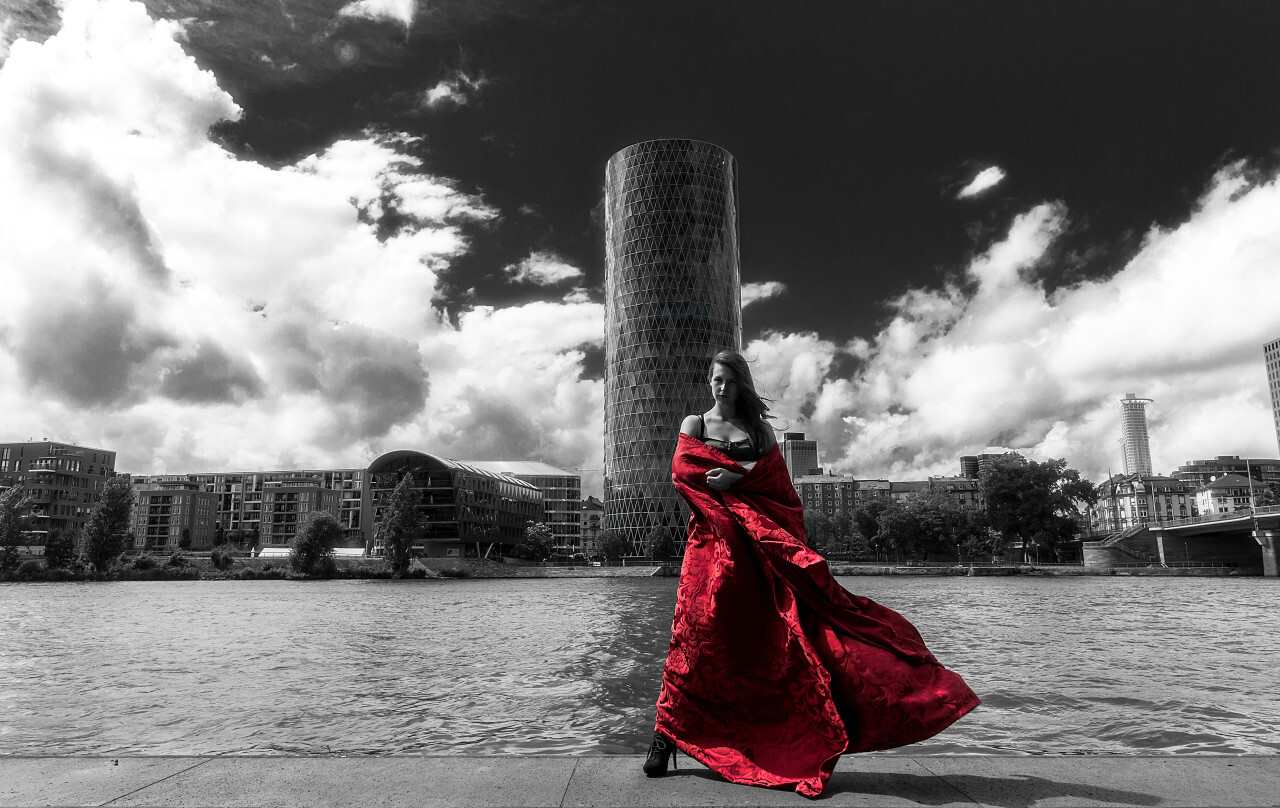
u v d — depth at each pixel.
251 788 4.30
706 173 181.38
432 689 13.38
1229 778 4.44
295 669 16.58
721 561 4.78
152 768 4.73
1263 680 13.45
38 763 4.86
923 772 4.68
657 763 4.65
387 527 128.25
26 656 19.84
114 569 122.25
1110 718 9.89
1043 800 4.05
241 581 118.94
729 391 5.16
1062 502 128.75
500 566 139.50
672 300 175.62
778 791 4.28
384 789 4.29
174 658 19.14
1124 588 72.88
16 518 118.69
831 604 4.59
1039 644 20.41
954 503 142.88
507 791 4.25
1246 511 109.94
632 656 18.28
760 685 4.66
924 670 4.57
